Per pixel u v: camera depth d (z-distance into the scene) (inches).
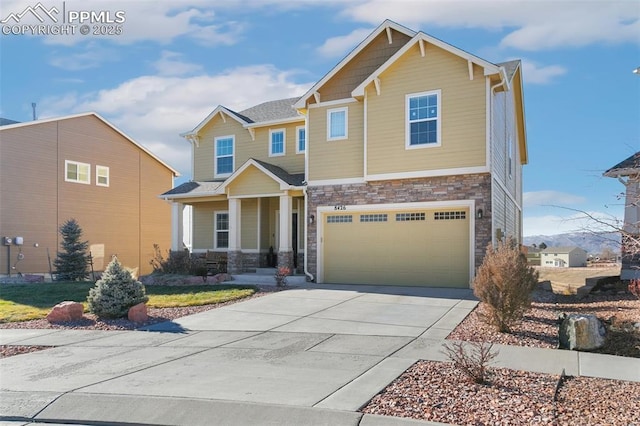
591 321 320.2
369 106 665.0
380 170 654.5
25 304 529.7
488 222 597.0
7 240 869.2
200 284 689.0
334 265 698.2
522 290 364.5
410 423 193.3
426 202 633.0
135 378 263.3
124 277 459.2
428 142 628.7
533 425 191.5
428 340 343.3
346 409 208.7
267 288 634.2
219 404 218.2
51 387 251.8
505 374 260.4
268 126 871.7
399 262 657.0
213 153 930.1
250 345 340.8
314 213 710.5
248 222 874.8
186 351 327.3
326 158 708.7
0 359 317.4
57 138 974.4
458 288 613.9
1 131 872.9
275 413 207.2
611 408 211.3
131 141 1142.3
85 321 444.1
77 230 892.0
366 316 436.1
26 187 912.3
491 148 603.2
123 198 1121.4
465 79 611.5
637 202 243.4
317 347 329.7
